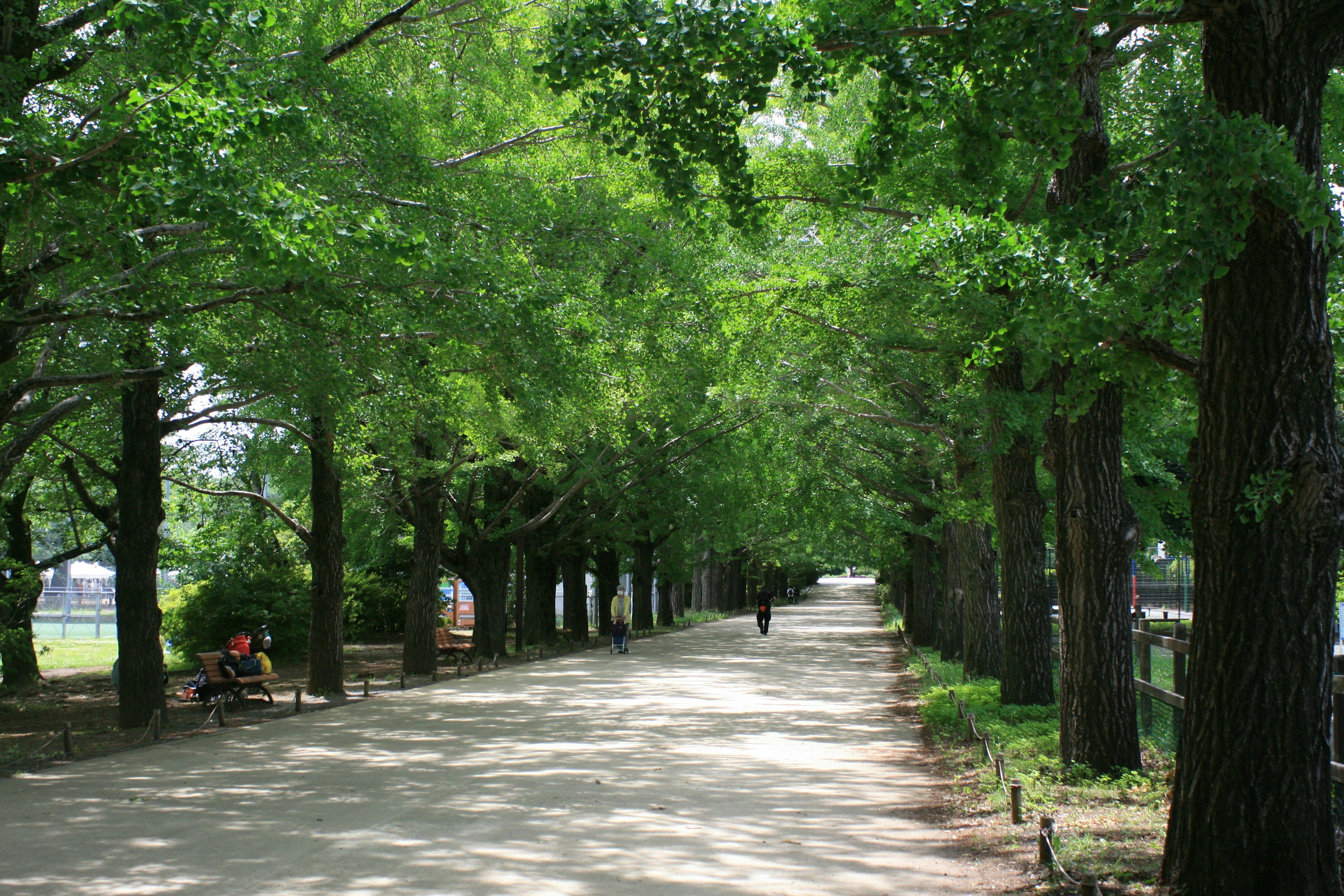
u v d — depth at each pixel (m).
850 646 35.81
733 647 35.47
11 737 16.02
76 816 9.21
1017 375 13.35
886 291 12.07
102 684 27.06
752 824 8.85
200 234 10.98
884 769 11.84
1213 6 5.98
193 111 7.63
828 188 12.13
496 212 12.97
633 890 6.80
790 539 53.62
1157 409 10.56
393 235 8.90
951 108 6.39
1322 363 5.87
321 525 20.77
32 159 7.66
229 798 9.99
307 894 6.72
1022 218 10.68
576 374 13.17
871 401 19.75
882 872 7.25
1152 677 14.44
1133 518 10.41
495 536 29.67
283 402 16.25
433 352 13.71
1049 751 11.24
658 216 14.65
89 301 10.52
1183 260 5.74
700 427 28.59
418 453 24.44
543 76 12.95
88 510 20.78
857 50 6.43
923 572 34.16
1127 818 8.21
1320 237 5.90
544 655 31.34
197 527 33.12
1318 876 5.70
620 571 53.66
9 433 18.23
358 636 42.62
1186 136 5.54
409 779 11.08
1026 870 7.02
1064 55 5.76
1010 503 15.67
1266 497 5.70
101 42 10.05
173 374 12.28
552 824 8.85
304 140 10.96
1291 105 5.96
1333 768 7.34
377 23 12.08
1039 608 15.52
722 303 14.21
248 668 19.56
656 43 6.32
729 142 6.79
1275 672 5.77
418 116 12.80
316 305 10.84
